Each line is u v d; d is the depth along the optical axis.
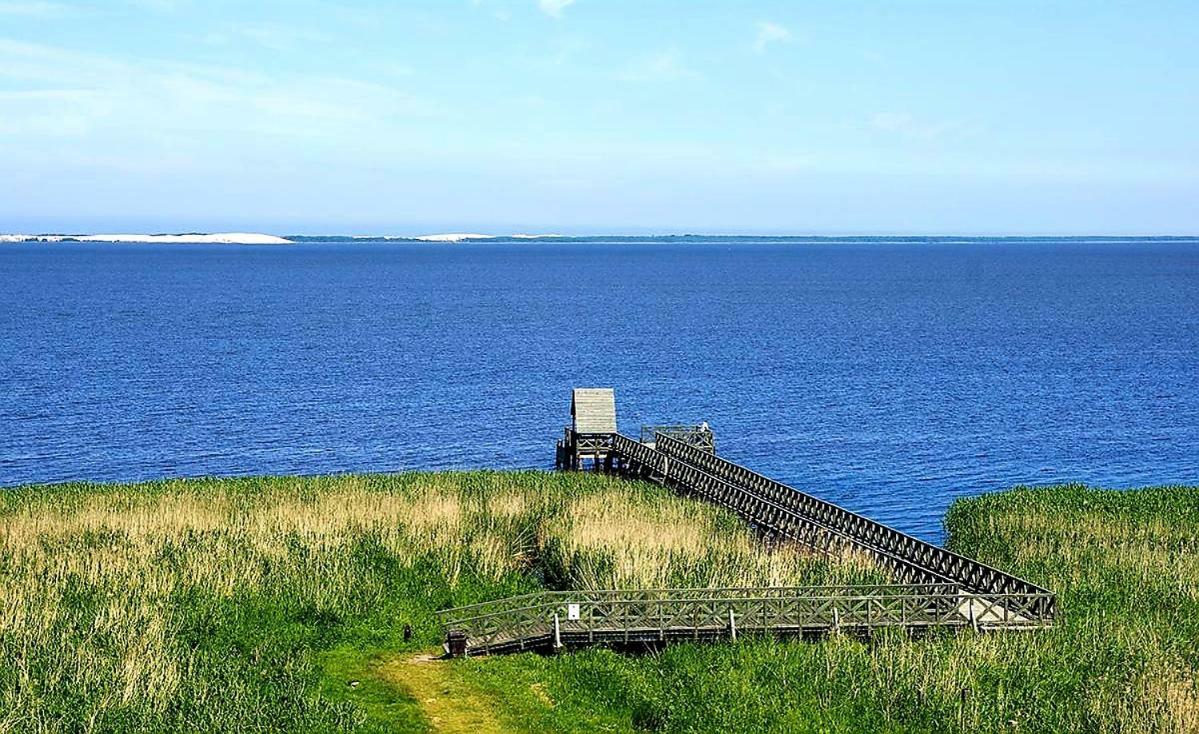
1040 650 29.23
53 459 65.75
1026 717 25.52
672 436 62.53
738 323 150.12
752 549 39.88
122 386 90.81
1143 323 149.38
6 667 26.95
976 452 69.88
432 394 90.31
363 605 33.06
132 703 25.33
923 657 28.36
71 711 24.78
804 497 45.75
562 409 84.38
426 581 35.88
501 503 46.09
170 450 68.62
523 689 27.89
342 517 42.59
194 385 92.06
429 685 28.11
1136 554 40.19
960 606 32.25
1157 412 83.25
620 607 31.47
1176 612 33.38
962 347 122.75
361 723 25.41
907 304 185.00
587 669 28.94
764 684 27.59
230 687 26.55
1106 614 32.84
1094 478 63.81
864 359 112.75
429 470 64.50
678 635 30.64
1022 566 38.91
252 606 32.34
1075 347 122.62
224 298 190.50
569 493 49.00
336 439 72.62
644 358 113.00
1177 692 26.25
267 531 40.59
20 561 36.59
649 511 44.72
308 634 31.02
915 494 59.97
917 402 87.44
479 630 31.06
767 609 31.16
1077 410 84.06
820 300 195.50
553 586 37.03
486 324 147.00
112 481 60.94
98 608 31.41
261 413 80.69
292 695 26.20
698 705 26.23
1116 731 25.02
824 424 78.56
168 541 39.47
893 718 25.83
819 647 29.80
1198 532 43.97
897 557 38.09
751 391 92.88
